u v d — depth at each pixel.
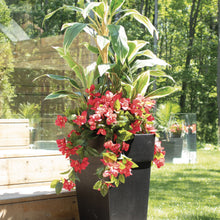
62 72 4.03
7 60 4.75
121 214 1.99
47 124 3.66
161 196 4.63
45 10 17.59
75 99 2.35
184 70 21.30
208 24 23.42
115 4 2.22
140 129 2.04
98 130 1.99
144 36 17.56
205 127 22.50
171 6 22.94
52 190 2.36
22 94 4.44
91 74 2.36
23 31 5.55
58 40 4.36
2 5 5.58
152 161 2.24
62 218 2.26
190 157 8.69
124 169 1.88
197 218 3.41
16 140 3.18
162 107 8.93
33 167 2.54
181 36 23.39
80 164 2.01
